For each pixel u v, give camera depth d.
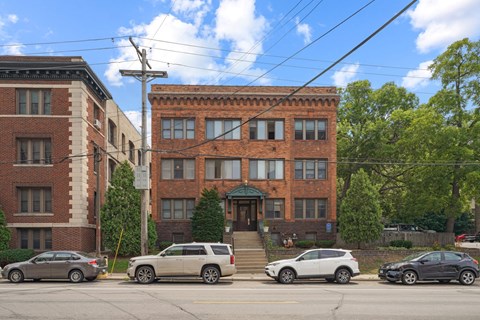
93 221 32.72
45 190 30.33
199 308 13.25
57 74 30.27
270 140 36.66
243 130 36.59
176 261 20.78
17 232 29.61
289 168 36.62
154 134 35.97
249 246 33.56
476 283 22.27
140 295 16.19
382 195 48.56
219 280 22.86
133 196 29.77
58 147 30.22
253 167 36.72
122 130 43.25
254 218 37.09
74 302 14.35
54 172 30.08
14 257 27.08
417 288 19.61
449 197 34.69
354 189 31.86
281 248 31.92
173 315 12.09
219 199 34.72
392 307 13.73
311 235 36.56
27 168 29.97
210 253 20.98
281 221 36.44
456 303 14.67
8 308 13.15
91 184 32.41
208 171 36.53
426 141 34.91
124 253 29.33
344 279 21.58
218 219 33.72
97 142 34.09
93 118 33.34
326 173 36.97
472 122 34.47
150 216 31.83
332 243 34.94
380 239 36.41
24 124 30.06
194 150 36.16
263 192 36.09
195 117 36.31
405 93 46.38
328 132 37.00
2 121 29.91
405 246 33.91
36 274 21.27
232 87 36.69
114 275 24.50
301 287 19.64
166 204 36.28
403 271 21.25
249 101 36.72
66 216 29.91
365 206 31.45
